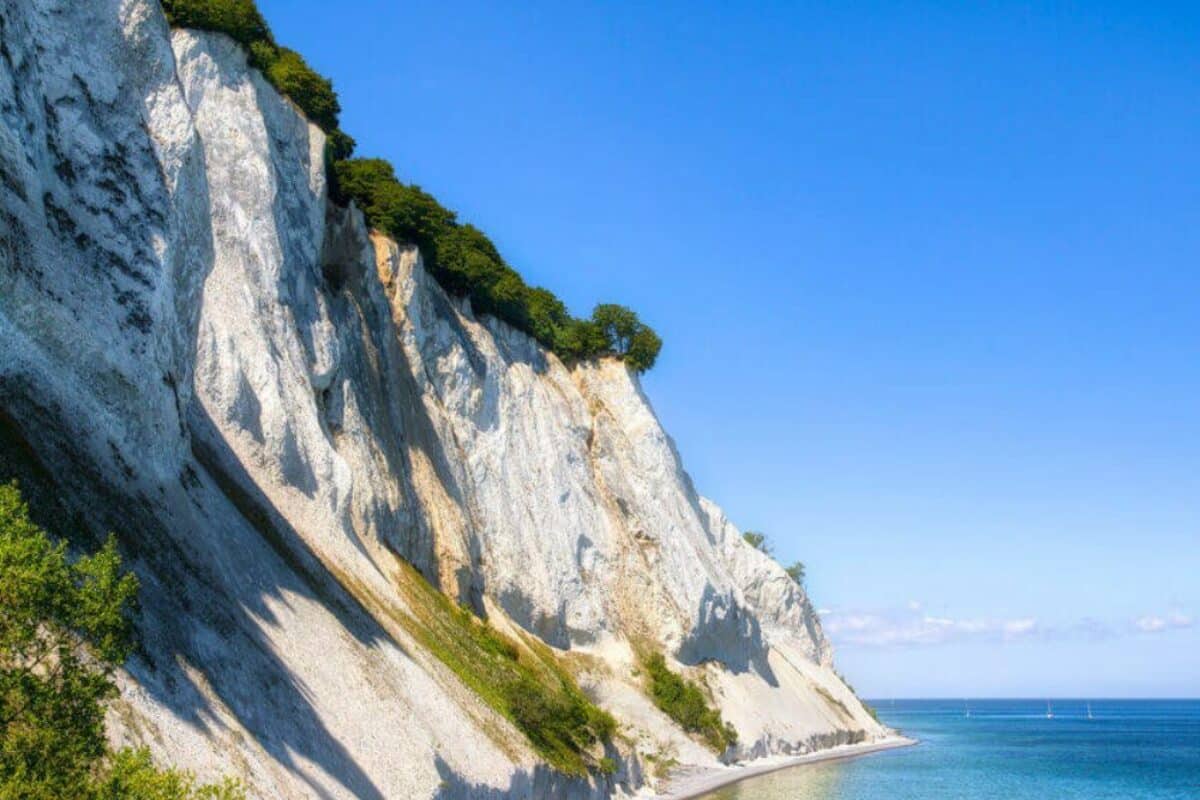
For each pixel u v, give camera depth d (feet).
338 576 138.72
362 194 220.02
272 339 154.10
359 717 108.78
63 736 49.83
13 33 97.60
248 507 124.77
